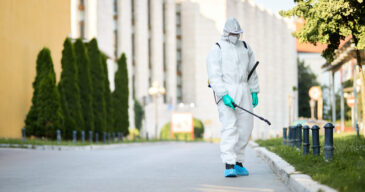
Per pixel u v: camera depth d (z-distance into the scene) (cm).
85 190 598
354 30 1112
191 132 5062
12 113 2300
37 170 875
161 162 1055
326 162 689
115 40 4859
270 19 7131
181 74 6006
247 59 714
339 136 1744
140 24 5172
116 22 4869
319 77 8769
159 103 5350
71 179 719
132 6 5219
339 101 6369
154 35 5478
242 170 737
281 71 7338
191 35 5953
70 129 2334
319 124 2205
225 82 702
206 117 5891
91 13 3878
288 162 772
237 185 626
